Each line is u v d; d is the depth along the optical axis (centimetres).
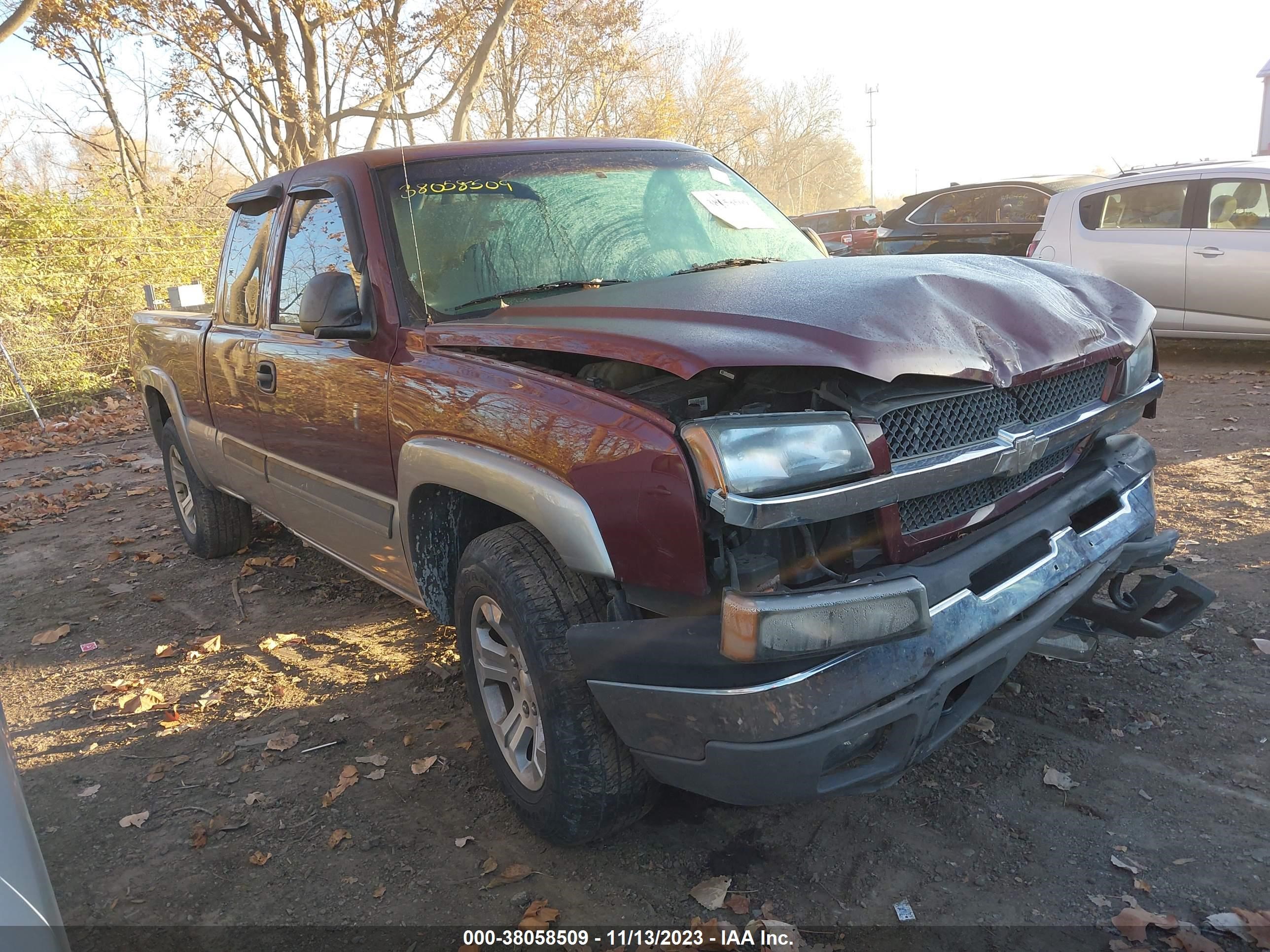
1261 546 417
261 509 451
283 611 464
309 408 346
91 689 401
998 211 1097
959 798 270
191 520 557
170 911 257
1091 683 323
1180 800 260
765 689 196
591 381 238
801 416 202
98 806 312
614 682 220
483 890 253
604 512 218
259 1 1753
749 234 366
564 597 240
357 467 323
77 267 1284
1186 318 816
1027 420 242
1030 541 242
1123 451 290
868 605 196
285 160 1853
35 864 143
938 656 207
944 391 219
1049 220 898
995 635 224
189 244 1467
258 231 413
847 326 215
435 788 303
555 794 245
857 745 210
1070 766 280
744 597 192
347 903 253
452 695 363
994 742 295
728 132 3966
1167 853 241
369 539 334
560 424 230
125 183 1664
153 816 303
